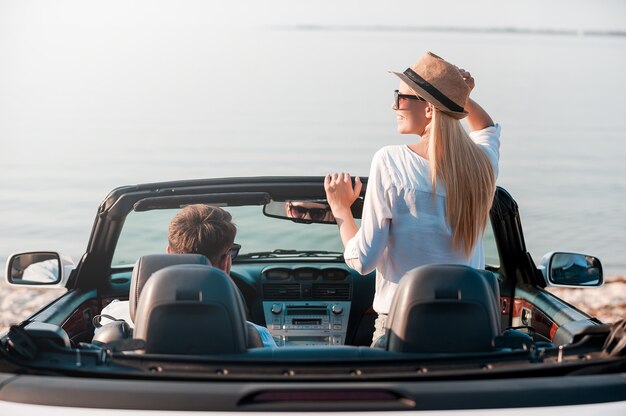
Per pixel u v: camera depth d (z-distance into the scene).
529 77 61.03
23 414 2.87
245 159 33.69
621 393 2.96
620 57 74.25
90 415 2.85
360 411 2.86
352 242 4.10
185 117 46.03
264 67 67.31
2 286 15.42
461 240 4.06
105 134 40.28
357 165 32.38
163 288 3.22
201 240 4.20
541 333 5.07
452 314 3.29
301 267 6.09
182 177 30.06
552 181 28.30
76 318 5.12
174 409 2.85
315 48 79.56
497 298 3.69
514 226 5.35
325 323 6.08
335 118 45.25
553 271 5.34
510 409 2.88
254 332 3.76
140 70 64.50
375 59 72.19
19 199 25.06
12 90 54.22
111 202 5.23
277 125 42.88
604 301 14.78
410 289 3.29
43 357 3.13
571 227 21.08
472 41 88.12
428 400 2.88
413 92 4.16
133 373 3.01
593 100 51.38
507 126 41.88
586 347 3.27
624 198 25.14
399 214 4.04
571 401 2.92
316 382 2.97
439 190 4.02
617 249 18.91
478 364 3.12
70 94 53.62
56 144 37.22
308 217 5.67
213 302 3.22
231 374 3.03
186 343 3.22
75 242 19.72
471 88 4.42
